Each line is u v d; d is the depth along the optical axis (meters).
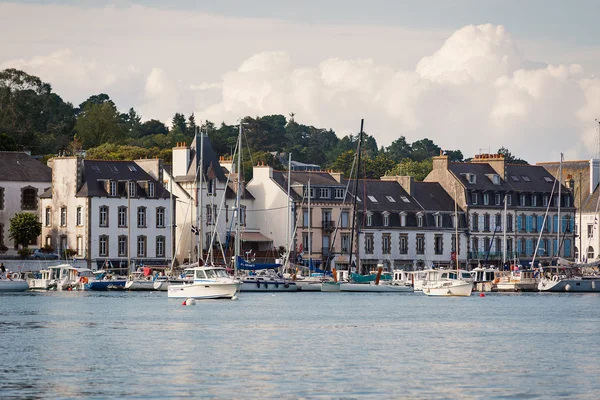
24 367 108.44
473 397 93.81
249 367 108.81
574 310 186.25
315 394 94.62
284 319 160.88
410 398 93.19
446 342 131.12
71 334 137.38
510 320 162.88
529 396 94.44
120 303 193.88
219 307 185.38
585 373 106.38
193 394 94.44
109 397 93.06
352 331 143.25
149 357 115.50
